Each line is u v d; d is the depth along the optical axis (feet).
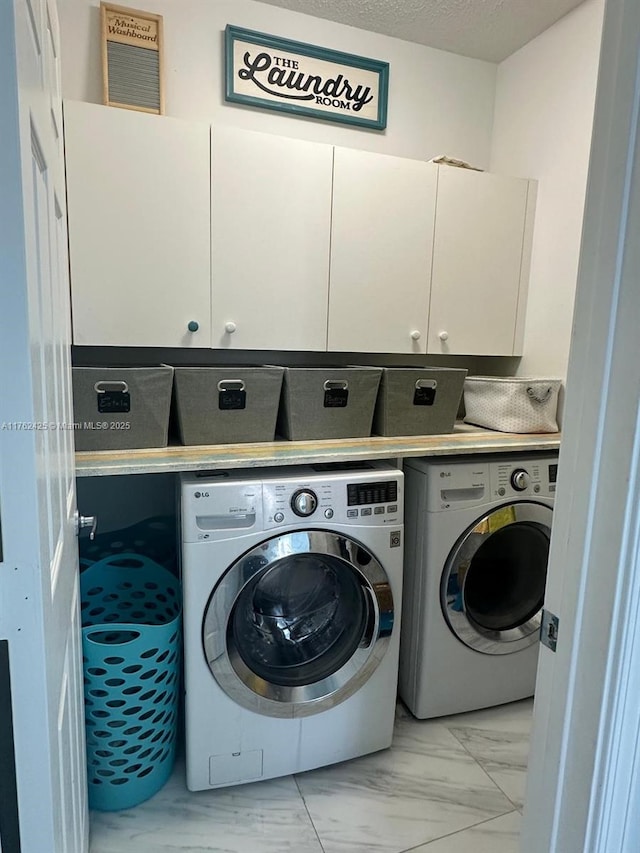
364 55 7.22
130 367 5.47
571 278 6.92
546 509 6.44
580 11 6.61
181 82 6.48
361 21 6.99
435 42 7.47
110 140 5.41
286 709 5.27
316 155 6.24
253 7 6.63
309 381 5.90
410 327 6.97
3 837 1.99
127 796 5.06
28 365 1.78
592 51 6.48
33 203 2.01
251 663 5.26
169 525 7.06
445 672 6.33
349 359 7.91
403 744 6.06
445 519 6.01
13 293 1.74
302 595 5.71
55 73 3.34
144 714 4.98
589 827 2.24
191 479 5.02
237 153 5.90
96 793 5.00
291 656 5.60
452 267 7.11
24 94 1.82
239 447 5.66
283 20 6.77
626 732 2.16
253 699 5.14
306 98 7.01
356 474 5.38
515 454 6.52
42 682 1.94
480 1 6.57
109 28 5.90
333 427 6.12
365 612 5.56
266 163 6.03
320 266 6.42
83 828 3.86
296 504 5.04
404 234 6.77
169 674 5.12
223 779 5.22
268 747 5.30
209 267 5.93
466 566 6.15
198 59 6.51
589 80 6.55
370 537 5.36
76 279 5.45
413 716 6.48
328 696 5.41
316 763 5.52
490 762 5.82
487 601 6.82
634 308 1.96
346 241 6.50
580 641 2.23
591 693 2.19
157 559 7.02
